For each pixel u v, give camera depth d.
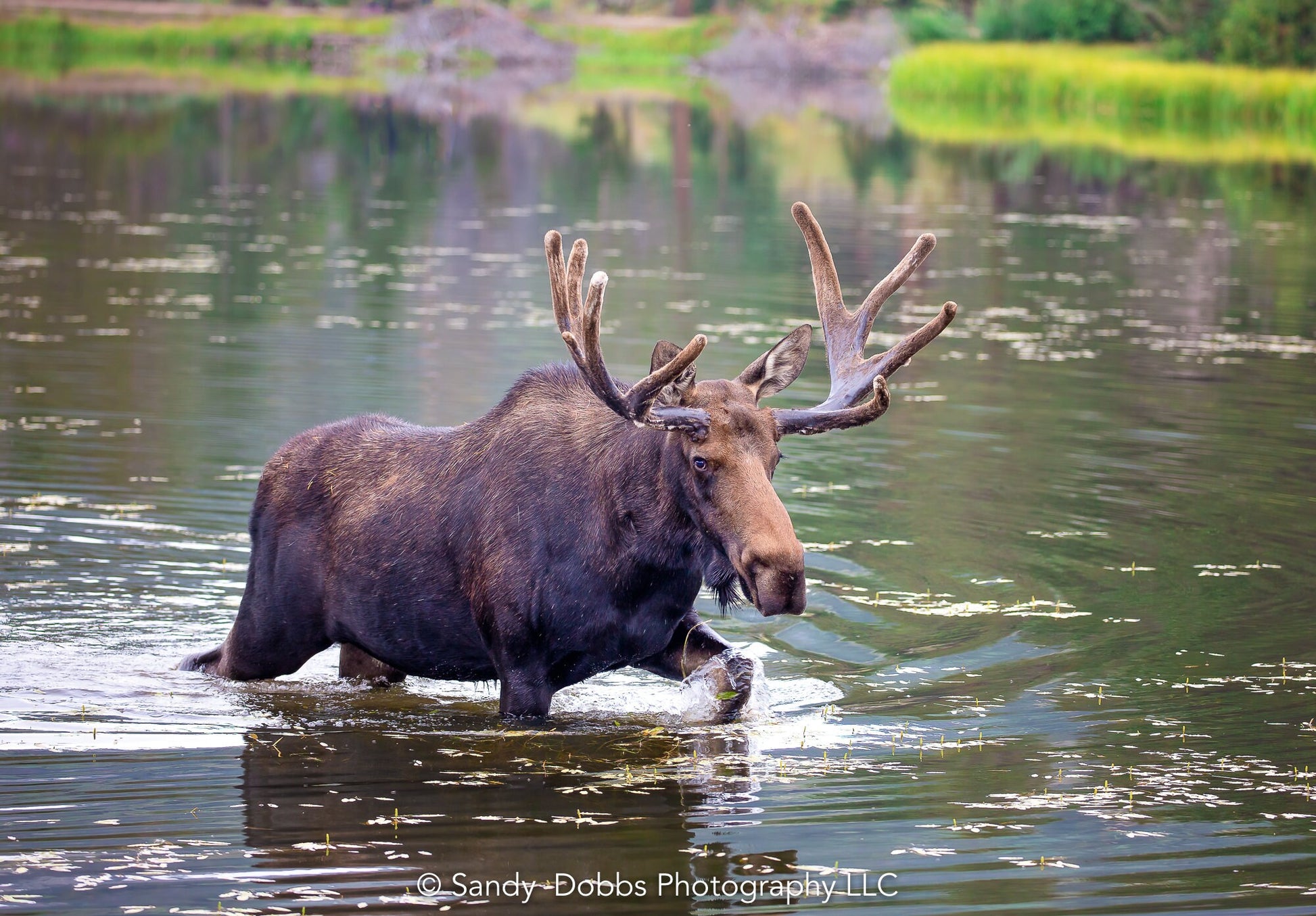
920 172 108.06
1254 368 48.25
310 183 95.19
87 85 163.62
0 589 28.47
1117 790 20.19
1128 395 44.59
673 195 92.56
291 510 23.92
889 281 23.42
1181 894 17.22
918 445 39.25
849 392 21.84
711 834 18.83
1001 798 19.94
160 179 94.56
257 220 78.00
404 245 71.31
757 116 153.88
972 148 125.31
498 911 16.81
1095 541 31.53
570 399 22.58
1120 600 28.05
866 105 170.75
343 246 70.62
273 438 38.78
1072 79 172.25
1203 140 133.88
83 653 25.62
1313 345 52.03
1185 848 18.42
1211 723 22.55
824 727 22.62
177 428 39.53
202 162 104.62
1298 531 32.12
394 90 174.25
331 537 23.56
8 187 87.88
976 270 67.38
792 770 20.92
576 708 23.56
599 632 21.78
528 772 20.80
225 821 19.11
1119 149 125.62
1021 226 81.75
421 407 41.19
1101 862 18.03
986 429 40.94
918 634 26.59
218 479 35.53
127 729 22.38
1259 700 23.39
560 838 18.69
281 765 21.05
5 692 23.72
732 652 23.16
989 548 31.16
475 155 113.06
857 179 103.19
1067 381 46.53
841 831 18.92
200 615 27.66
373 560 22.98
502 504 22.05
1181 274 67.25
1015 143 129.38
